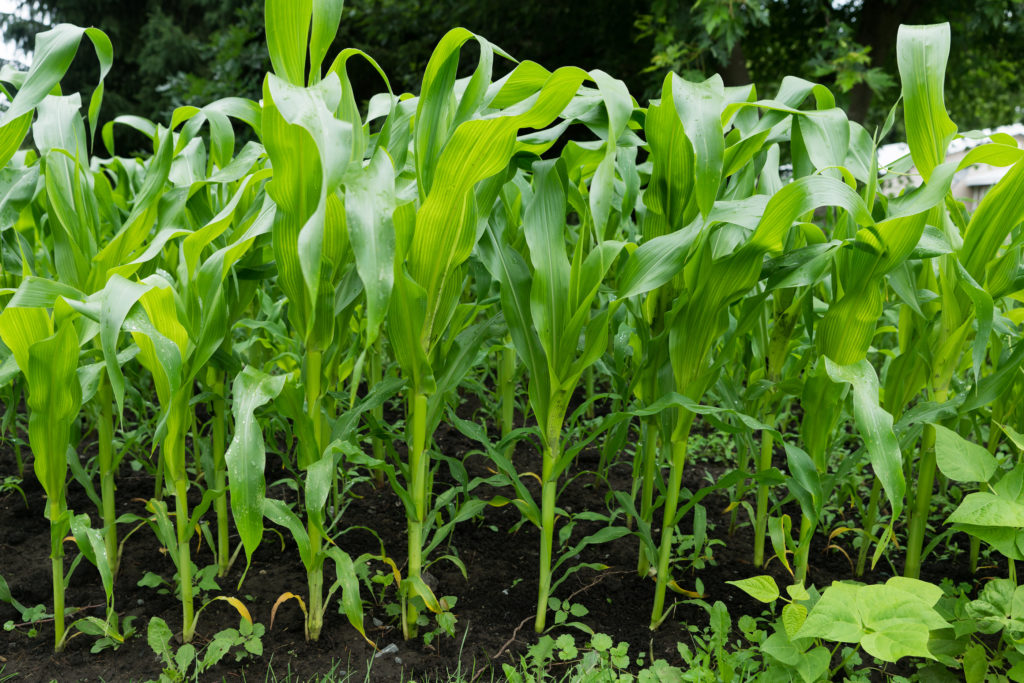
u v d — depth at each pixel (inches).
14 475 99.4
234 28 368.2
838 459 110.0
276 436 105.3
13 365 59.6
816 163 65.4
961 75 394.6
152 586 71.0
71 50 57.4
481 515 90.3
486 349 84.4
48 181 64.4
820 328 62.1
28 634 66.1
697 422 130.0
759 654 62.9
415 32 401.4
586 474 106.0
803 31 367.2
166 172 67.8
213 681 60.1
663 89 58.7
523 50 391.5
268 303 101.9
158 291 51.0
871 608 52.2
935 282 73.5
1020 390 72.4
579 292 58.8
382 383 63.9
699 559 76.3
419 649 65.2
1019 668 54.0
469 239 55.8
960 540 87.8
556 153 277.1
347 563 59.1
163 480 97.7
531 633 68.4
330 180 41.9
